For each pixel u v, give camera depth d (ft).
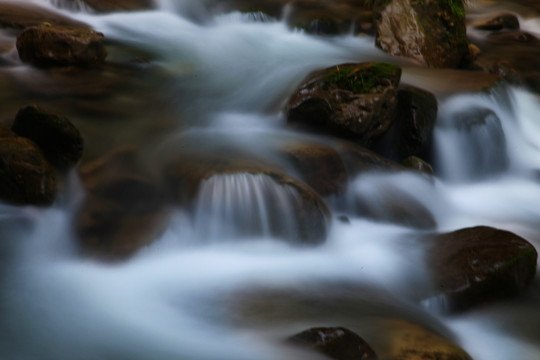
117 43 34.09
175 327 15.96
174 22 39.78
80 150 21.44
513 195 28.89
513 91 36.78
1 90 26.58
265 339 15.20
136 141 24.44
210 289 17.97
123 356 14.58
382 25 39.45
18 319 15.80
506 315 18.81
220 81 31.48
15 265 18.24
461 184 29.40
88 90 27.91
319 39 40.96
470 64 39.06
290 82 30.86
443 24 38.58
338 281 18.97
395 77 27.40
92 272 18.45
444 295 18.76
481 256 19.65
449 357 14.87
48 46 29.12
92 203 20.51
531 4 54.60
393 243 21.57
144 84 29.91
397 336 15.62
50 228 19.75
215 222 20.71
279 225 20.74
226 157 22.84
